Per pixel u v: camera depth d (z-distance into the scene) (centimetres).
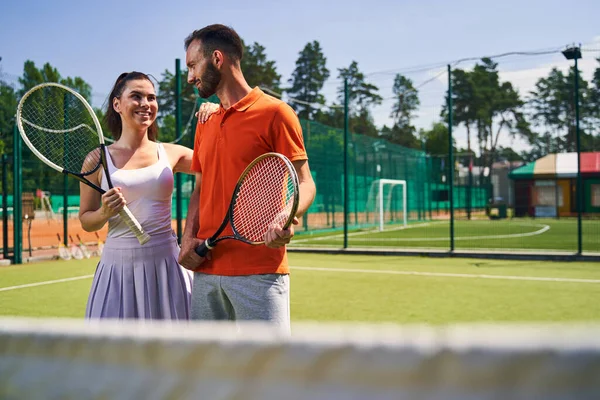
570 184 2570
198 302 235
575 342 25
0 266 896
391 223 2050
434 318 491
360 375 31
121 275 254
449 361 28
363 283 693
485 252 977
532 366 26
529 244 1326
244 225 222
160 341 40
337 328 34
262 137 226
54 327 45
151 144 275
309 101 4597
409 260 950
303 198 220
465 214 2802
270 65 4172
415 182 2288
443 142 4856
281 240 204
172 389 39
